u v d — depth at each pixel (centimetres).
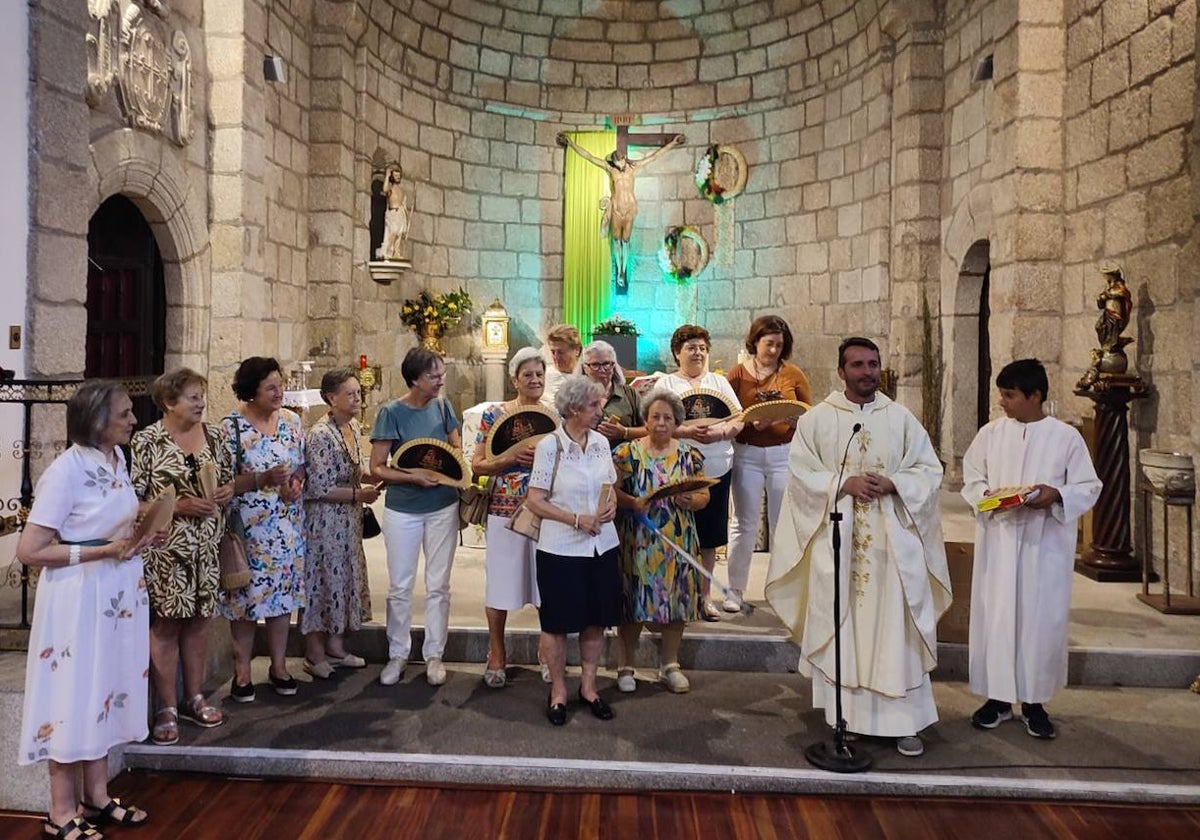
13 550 476
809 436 382
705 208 1200
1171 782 345
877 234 972
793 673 462
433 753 362
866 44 987
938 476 370
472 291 1180
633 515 418
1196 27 511
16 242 448
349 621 441
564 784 351
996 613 382
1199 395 502
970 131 819
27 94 451
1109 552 564
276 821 326
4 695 331
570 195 1212
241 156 736
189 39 707
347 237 959
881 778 346
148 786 350
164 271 709
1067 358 657
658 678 450
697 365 497
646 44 1209
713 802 341
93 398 303
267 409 401
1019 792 342
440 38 1108
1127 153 582
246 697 412
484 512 444
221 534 377
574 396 387
